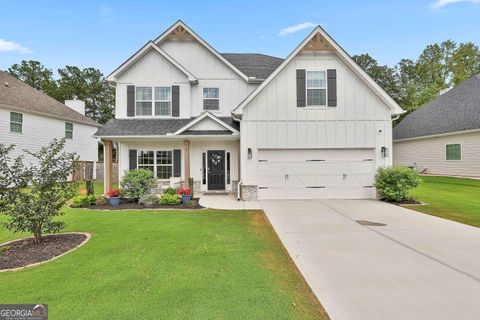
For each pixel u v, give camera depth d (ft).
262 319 10.25
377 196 39.11
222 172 47.73
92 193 38.83
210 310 10.82
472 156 59.00
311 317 10.44
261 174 39.65
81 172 71.20
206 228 23.45
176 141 47.01
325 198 39.78
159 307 11.03
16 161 19.04
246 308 10.98
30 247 18.38
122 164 46.68
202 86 49.47
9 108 57.06
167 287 12.71
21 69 139.85
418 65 137.49
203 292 12.25
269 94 39.50
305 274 14.29
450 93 76.84
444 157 66.49
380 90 38.70
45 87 139.23
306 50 39.09
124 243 19.22
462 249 18.02
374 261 16.07
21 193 18.45
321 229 23.25
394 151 87.25
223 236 21.06
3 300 11.66
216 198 40.96
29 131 61.57
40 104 66.44
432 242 19.48
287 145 39.37
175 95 47.44
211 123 42.75
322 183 39.86
